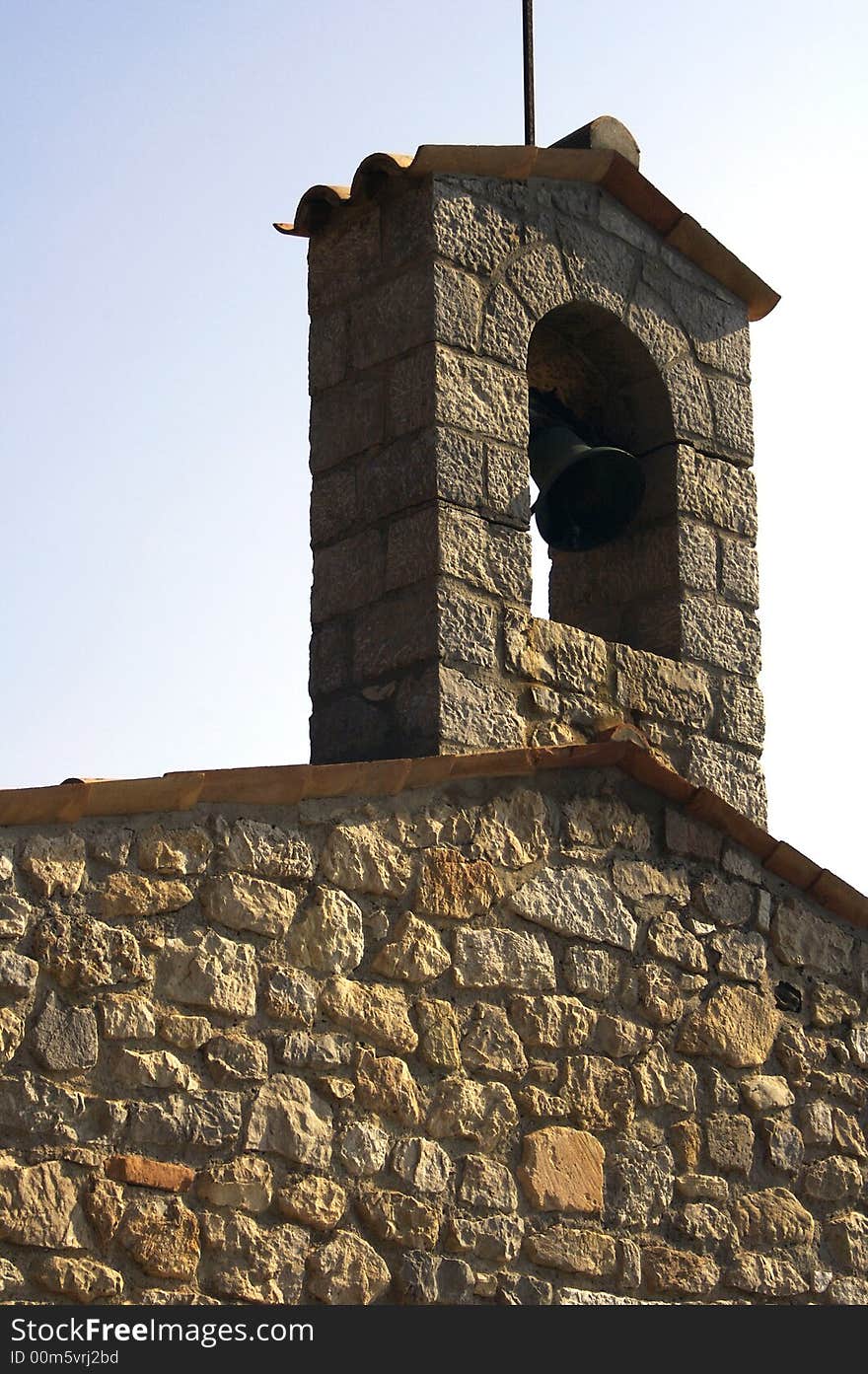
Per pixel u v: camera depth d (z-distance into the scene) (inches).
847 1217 301.3
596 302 325.7
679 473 331.6
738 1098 295.1
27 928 234.4
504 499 304.7
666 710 318.0
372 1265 250.8
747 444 344.8
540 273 319.0
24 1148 228.1
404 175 310.5
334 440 313.9
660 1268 278.2
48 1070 231.8
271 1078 248.8
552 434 328.2
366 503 306.5
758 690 333.1
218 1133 242.1
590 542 331.6
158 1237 234.5
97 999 237.0
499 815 281.6
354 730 297.6
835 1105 305.7
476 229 312.8
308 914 258.1
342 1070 255.4
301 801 262.2
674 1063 289.6
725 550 335.6
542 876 283.1
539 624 303.9
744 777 326.6
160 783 244.8
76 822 241.1
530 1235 266.4
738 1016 298.7
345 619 304.2
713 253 343.6
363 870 264.8
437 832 274.4
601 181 329.7
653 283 336.8
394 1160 256.7
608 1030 283.6
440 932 270.4
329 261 322.0
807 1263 293.7
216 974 247.0
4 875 234.4
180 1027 242.5
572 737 303.9
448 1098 263.7
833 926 314.7
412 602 295.6
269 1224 243.8
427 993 266.7
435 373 301.7
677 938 295.4
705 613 329.1
